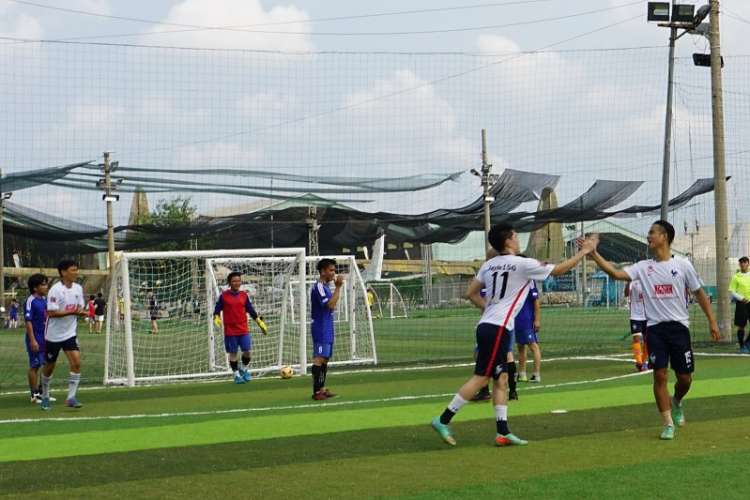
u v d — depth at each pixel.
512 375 10.59
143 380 15.18
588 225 34.72
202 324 23.86
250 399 11.74
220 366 17.66
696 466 6.58
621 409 9.76
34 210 21.98
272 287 22.75
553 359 17.02
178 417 9.85
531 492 5.86
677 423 8.47
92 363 20.09
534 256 35.84
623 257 36.97
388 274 47.69
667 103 21.31
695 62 19.91
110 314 14.84
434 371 15.40
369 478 6.43
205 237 26.64
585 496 5.73
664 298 8.04
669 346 8.06
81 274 37.53
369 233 30.59
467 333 28.92
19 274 38.16
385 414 9.71
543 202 25.09
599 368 14.94
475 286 7.99
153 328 26.70
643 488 5.91
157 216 24.94
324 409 10.27
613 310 42.97
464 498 5.74
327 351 11.41
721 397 10.55
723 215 19.67
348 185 22.75
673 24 20.33
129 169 21.19
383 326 33.84
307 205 25.36
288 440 8.14
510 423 8.87
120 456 7.50
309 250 28.86
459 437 8.12
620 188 23.25
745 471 6.39
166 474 6.70
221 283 22.06
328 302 11.32
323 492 6.02
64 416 10.27
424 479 6.36
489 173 25.55
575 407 9.98
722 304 19.61
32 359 11.93
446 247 48.16
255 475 6.61
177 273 23.61
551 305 47.97
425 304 45.88
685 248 39.50
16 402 12.12
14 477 6.70
